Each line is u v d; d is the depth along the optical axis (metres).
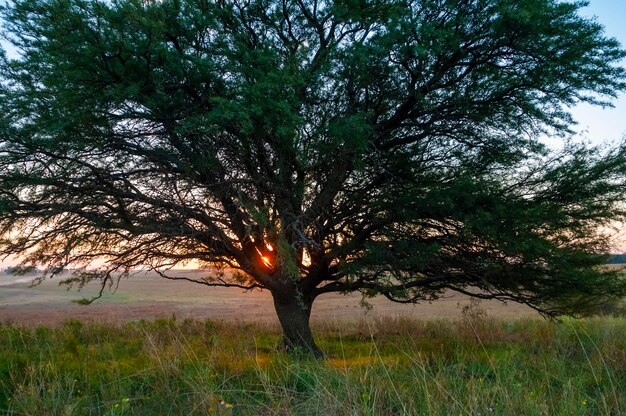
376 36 8.66
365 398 4.84
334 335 13.23
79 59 7.32
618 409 4.73
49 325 15.95
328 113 9.48
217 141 8.62
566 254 8.81
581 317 10.33
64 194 8.88
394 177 10.01
